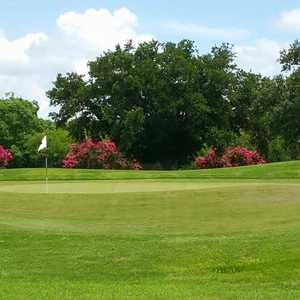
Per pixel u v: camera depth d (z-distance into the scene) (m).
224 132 62.97
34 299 8.12
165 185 24.91
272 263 10.36
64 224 15.90
